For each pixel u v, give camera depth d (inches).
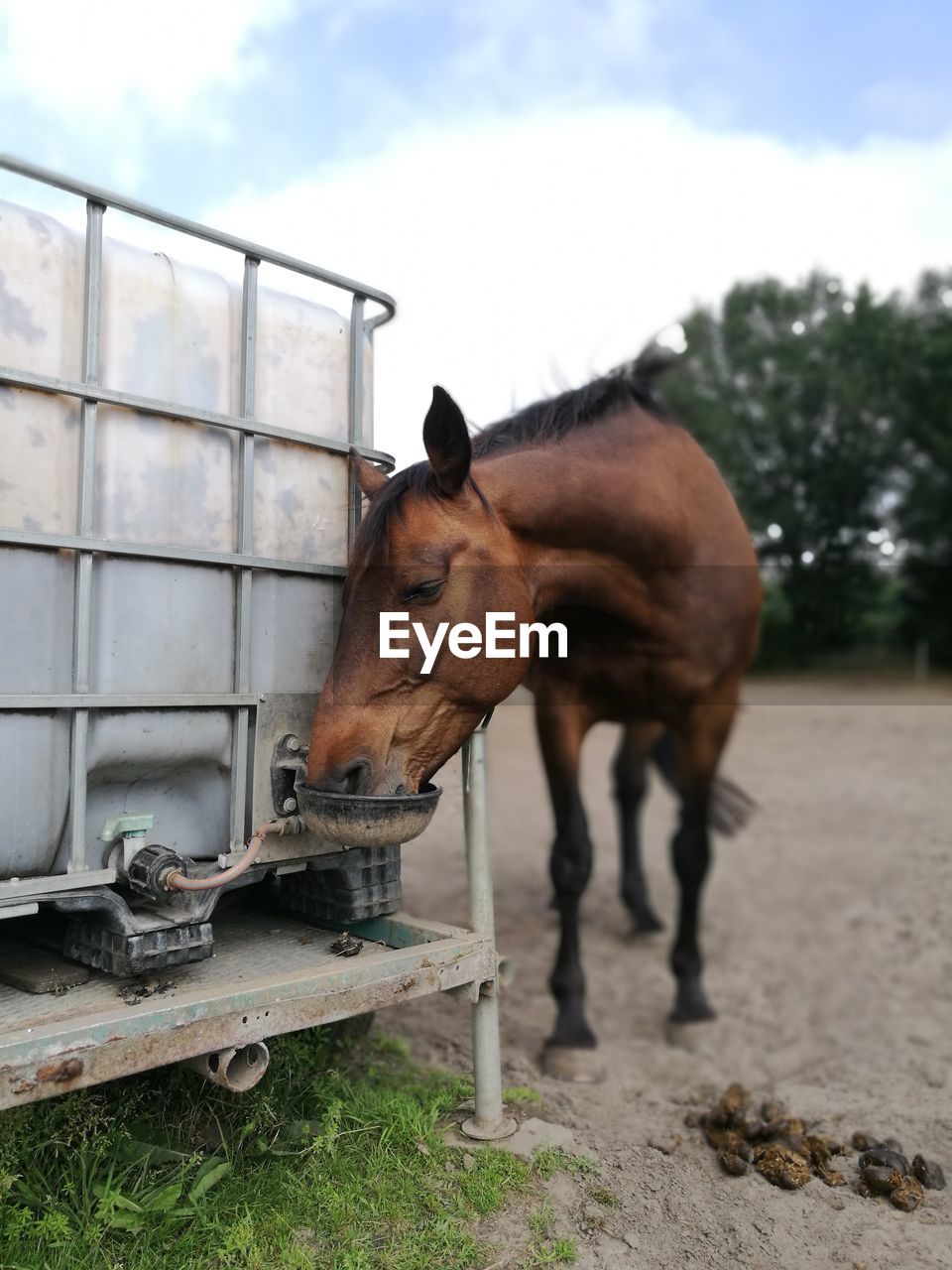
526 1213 71.5
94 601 65.6
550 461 88.6
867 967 144.3
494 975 82.0
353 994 71.4
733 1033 123.4
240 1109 76.5
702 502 112.7
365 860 85.4
